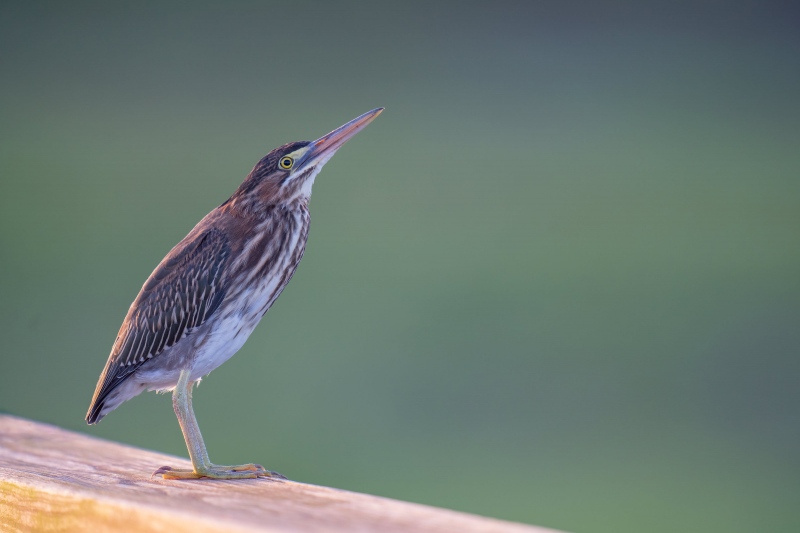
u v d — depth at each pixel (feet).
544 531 24.17
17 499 24.45
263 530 24.17
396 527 24.18
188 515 24.23
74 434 25.04
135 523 24.30
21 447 24.91
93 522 24.35
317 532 24.16
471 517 24.26
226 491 24.49
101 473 24.73
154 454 24.95
